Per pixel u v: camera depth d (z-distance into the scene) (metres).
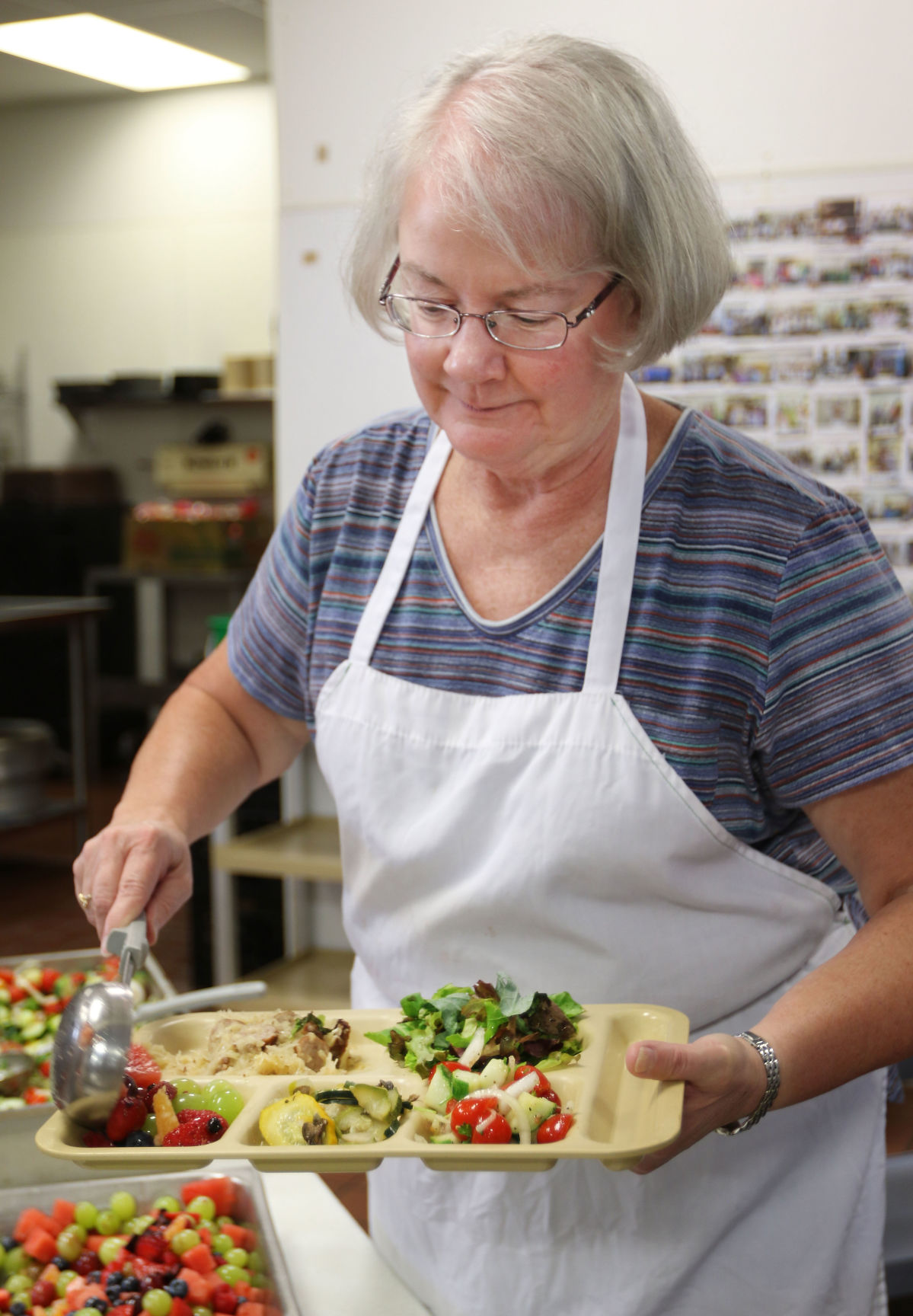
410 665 1.11
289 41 2.87
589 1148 0.79
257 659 1.24
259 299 6.55
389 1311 1.16
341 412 2.98
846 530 1.02
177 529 6.14
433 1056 0.97
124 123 6.66
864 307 2.65
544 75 0.90
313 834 3.07
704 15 2.64
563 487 1.04
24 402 7.02
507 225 0.86
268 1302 1.15
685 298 0.93
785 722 1.01
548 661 1.05
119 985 0.93
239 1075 0.99
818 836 1.11
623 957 1.05
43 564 6.63
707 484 1.04
